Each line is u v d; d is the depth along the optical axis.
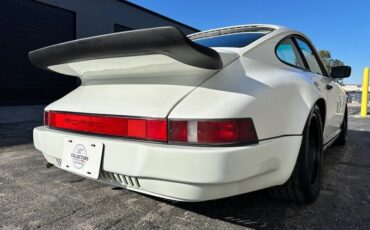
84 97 2.18
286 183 2.16
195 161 1.54
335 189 2.71
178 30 1.42
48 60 2.12
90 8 13.65
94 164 1.86
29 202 2.40
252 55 2.09
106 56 1.79
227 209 2.27
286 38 2.57
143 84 1.94
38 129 2.33
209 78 1.76
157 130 1.67
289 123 1.95
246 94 1.72
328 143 3.27
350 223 2.07
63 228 2.00
